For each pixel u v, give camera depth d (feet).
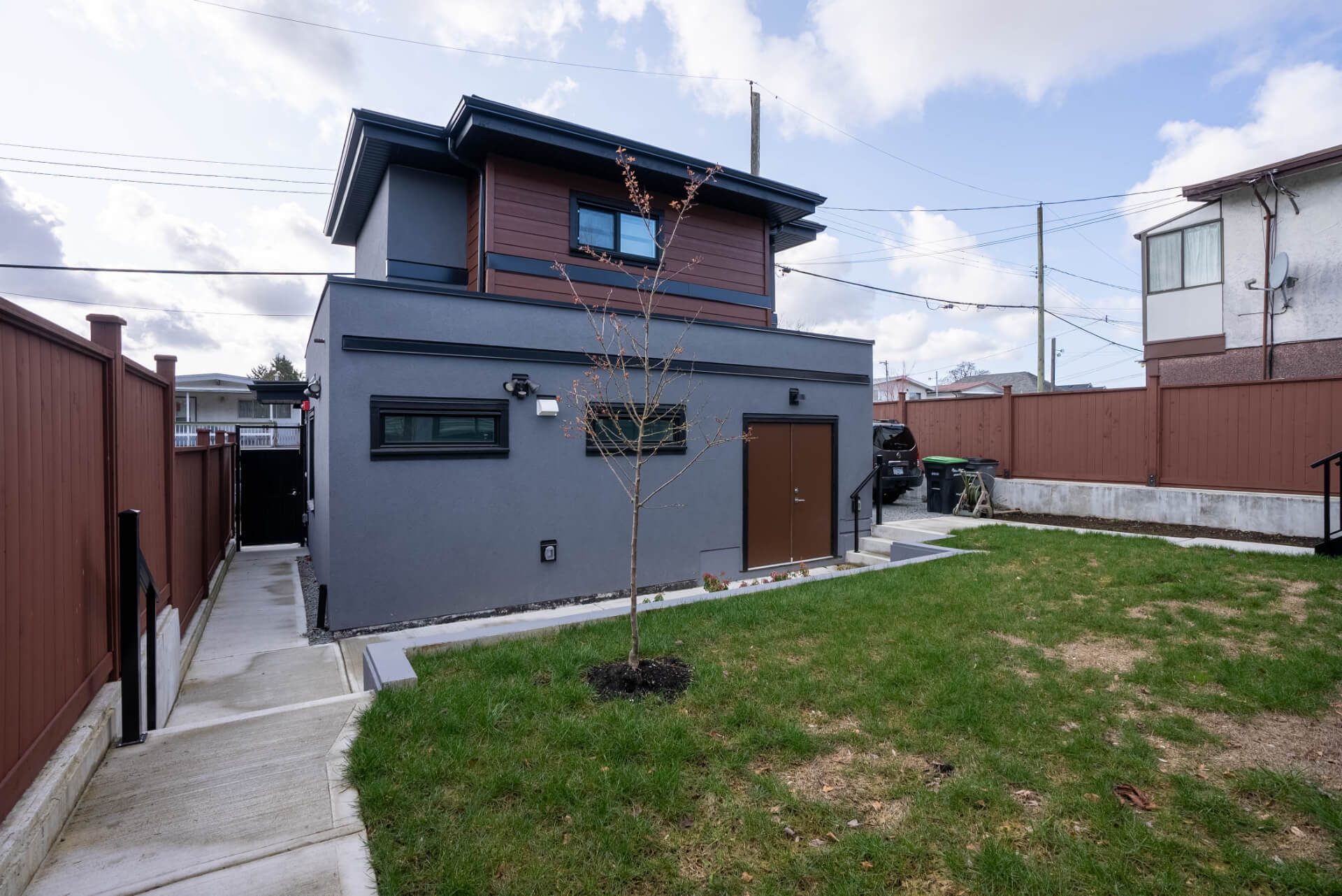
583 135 25.85
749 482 28.84
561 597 23.79
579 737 10.53
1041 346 70.13
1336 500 26.45
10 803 7.60
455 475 21.61
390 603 20.48
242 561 32.86
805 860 7.84
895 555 28.63
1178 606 17.70
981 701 12.02
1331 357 39.83
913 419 46.88
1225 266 44.68
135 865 7.59
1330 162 38.83
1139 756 10.14
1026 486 37.04
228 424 67.46
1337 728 11.13
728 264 33.06
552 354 23.50
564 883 7.43
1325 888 7.33
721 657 14.43
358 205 33.01
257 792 9.25
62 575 9.68
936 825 8.52
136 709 10.83
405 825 8.34
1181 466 32.04
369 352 20.10
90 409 11.12
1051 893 7.29
